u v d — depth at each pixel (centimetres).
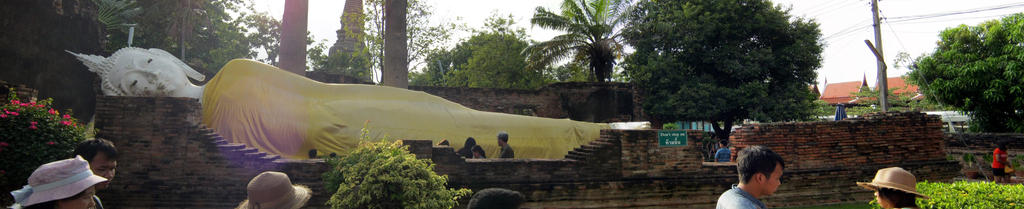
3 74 1159
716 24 2527
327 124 1195
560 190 921
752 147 331
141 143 850
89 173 289
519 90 2288
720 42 2603
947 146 1912
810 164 1094
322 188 830
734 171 1026
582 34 2620
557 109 2328
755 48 2575
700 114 2520
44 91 1302
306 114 1204
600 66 2608
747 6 2578
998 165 1395
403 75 1650
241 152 843
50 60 1329
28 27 1243
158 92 1180
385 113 1262
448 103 1404
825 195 1085
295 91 1245
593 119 2319
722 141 1408
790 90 2584
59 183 274
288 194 292
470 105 2194
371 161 600
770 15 2545
